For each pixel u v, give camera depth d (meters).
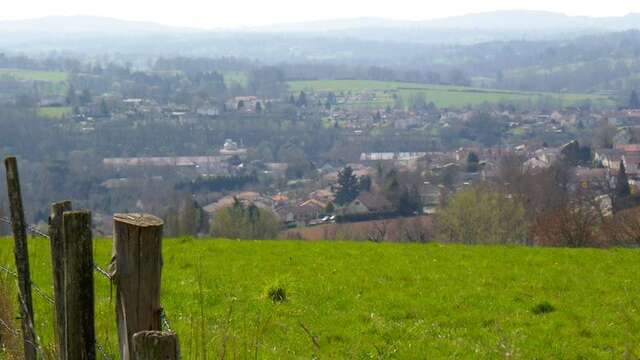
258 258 31.44
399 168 166.25
